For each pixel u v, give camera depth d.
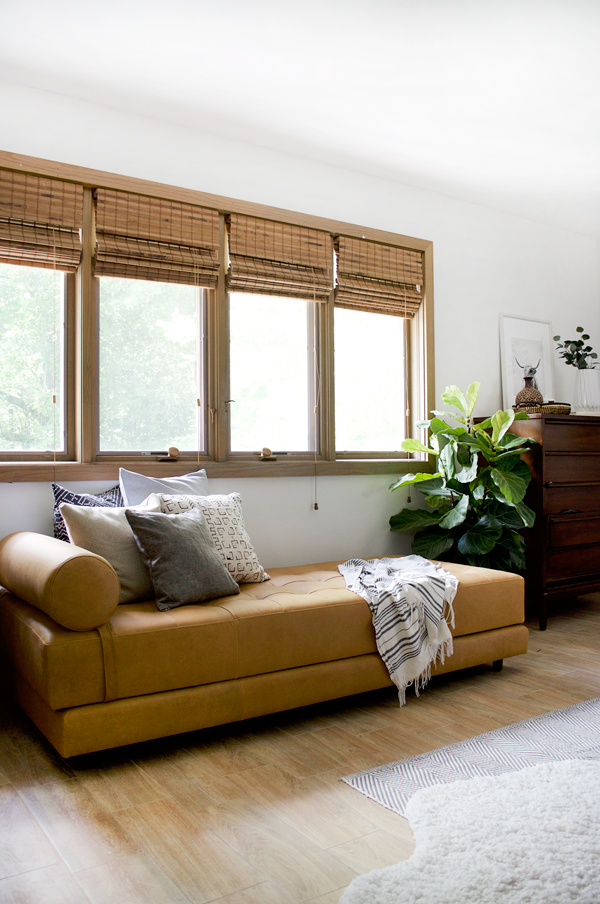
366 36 2.66
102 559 2.07
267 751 2.19
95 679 2.02
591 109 3.28
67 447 3.15
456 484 3.88
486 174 4.07
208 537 2.63
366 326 4.15
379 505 4.07
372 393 4.17
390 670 2.62
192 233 3.40
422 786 1.92
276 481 3.66
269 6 2.47
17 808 1.81
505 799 1.80
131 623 2.15
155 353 3.38
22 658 2.18
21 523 2.91
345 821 1.74
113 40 2.66
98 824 1.72
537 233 4.93
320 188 3.85
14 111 2.94
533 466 3.94
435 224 4.36
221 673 2.26
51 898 1.43
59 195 3.05
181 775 2.01
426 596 2.76
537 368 4.83
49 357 3.11
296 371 3.84
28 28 2.57
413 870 1.48
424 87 3.06
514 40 2.70
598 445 4.23
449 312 4.42
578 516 4.08
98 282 3.23
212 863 1.55
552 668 3.12
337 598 2.60
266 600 2.52
